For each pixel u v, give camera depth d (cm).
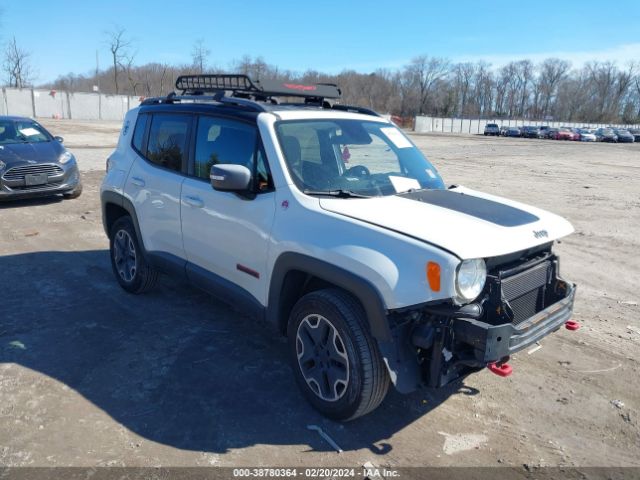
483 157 2634
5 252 689
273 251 360
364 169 397
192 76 516
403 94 10712
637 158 2989
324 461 305
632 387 397
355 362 313
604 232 895
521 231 328
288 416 347
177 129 468
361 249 309
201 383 383
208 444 317
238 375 396
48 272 614
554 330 342
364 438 328
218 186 361
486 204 369
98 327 470
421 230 306
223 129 417
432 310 294
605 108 11938
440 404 369
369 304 301
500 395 382
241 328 475
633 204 1183
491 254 298
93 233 797
